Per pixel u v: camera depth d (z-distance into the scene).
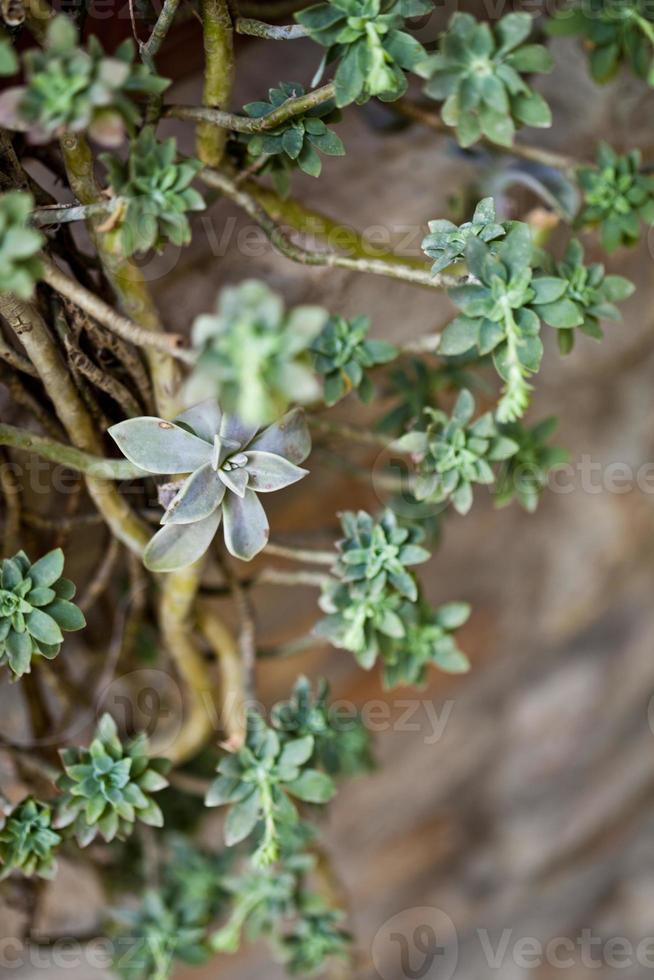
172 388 1.19
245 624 1.31
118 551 1.28
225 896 1.41
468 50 1.13
